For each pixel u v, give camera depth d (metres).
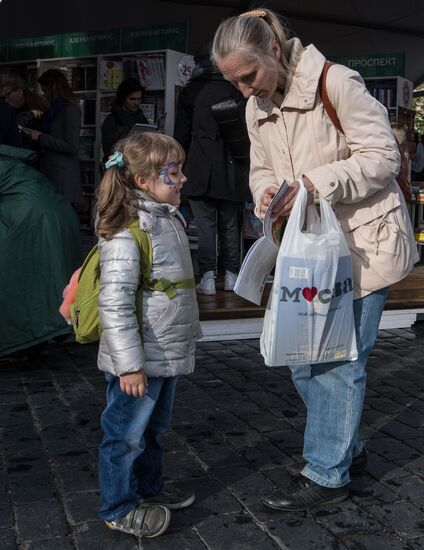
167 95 8.18
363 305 2.79
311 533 2.65
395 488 3.04
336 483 2.84
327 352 2.67
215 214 6.45
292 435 3.65
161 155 2.47
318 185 2.61
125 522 2.57
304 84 2.66
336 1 12.63
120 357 2.34
